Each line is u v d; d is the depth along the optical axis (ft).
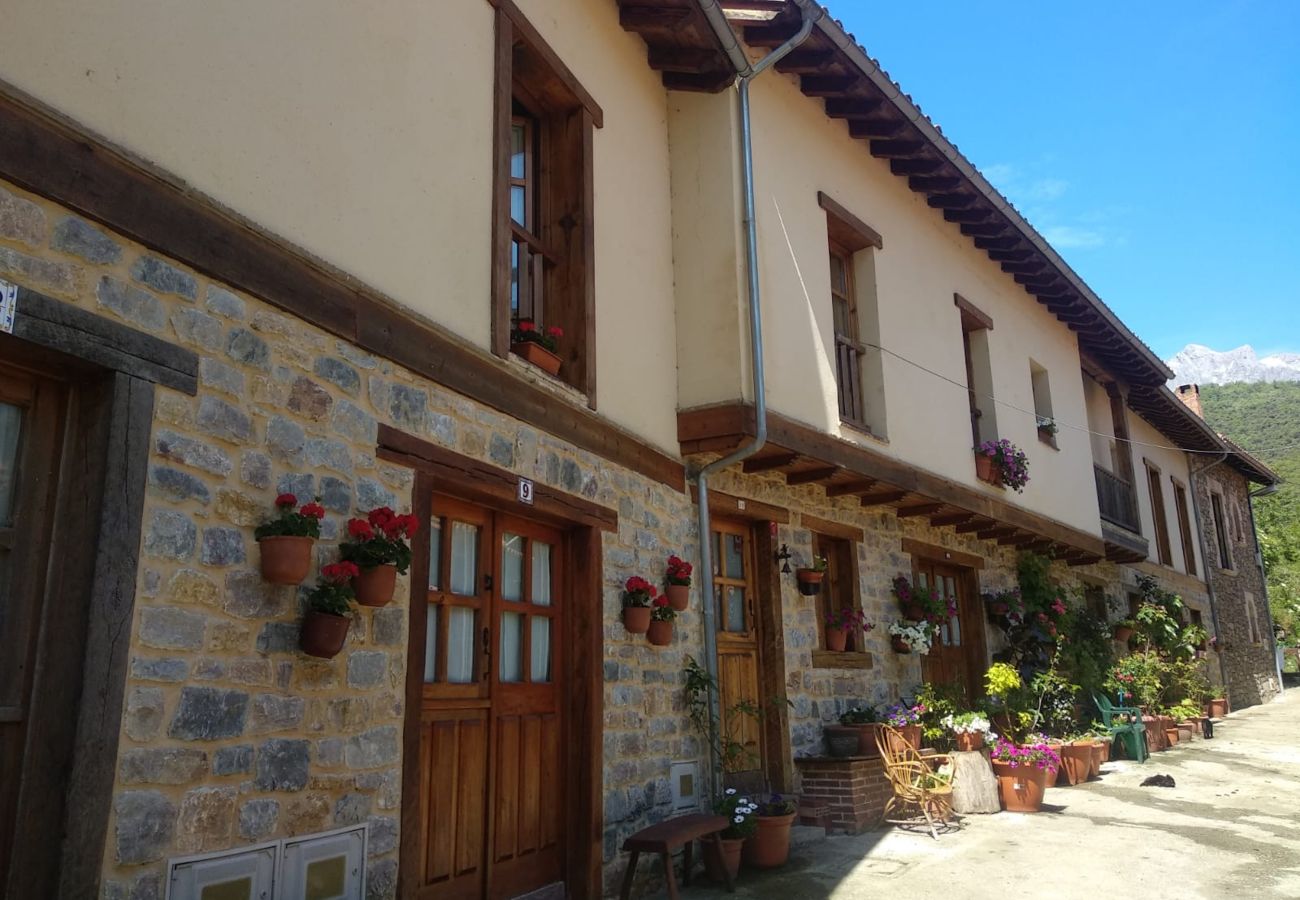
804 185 24.09
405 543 12.71
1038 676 31.30
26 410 9.26
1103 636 38.68
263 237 11.18
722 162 21.80
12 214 8.63
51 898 8.35
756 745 22.18
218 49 10.93
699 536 20.99
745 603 22.91
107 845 8.82
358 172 12.87
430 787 13.87
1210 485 67.26
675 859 18.21
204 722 9.86
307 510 10.84
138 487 9.44
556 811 16.55
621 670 17.88
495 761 15.21
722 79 21.90
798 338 22.58
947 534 31.68
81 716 8.64
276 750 10.66
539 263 18.37
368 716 12.03
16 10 8.84
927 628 27.09
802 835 21.04
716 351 20.99
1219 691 54.39
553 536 17.38
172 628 9.63
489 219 15.57
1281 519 115.96
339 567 11.12
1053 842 21.20
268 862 10.44
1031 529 32.99
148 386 9.67
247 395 10.84
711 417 20.62
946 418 28.76
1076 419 40.16
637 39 21.53
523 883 15.49
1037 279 36.14
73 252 9.11
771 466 22.31
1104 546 40.47
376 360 12.85
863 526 27.12
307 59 12.22
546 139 19.07
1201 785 29.55
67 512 9.16
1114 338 42.11
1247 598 69.87
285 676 10.87
